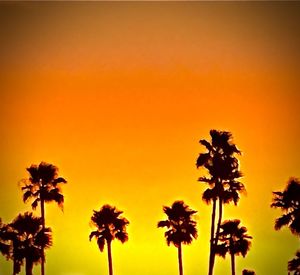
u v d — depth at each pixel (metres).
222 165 82.00
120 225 82.12
